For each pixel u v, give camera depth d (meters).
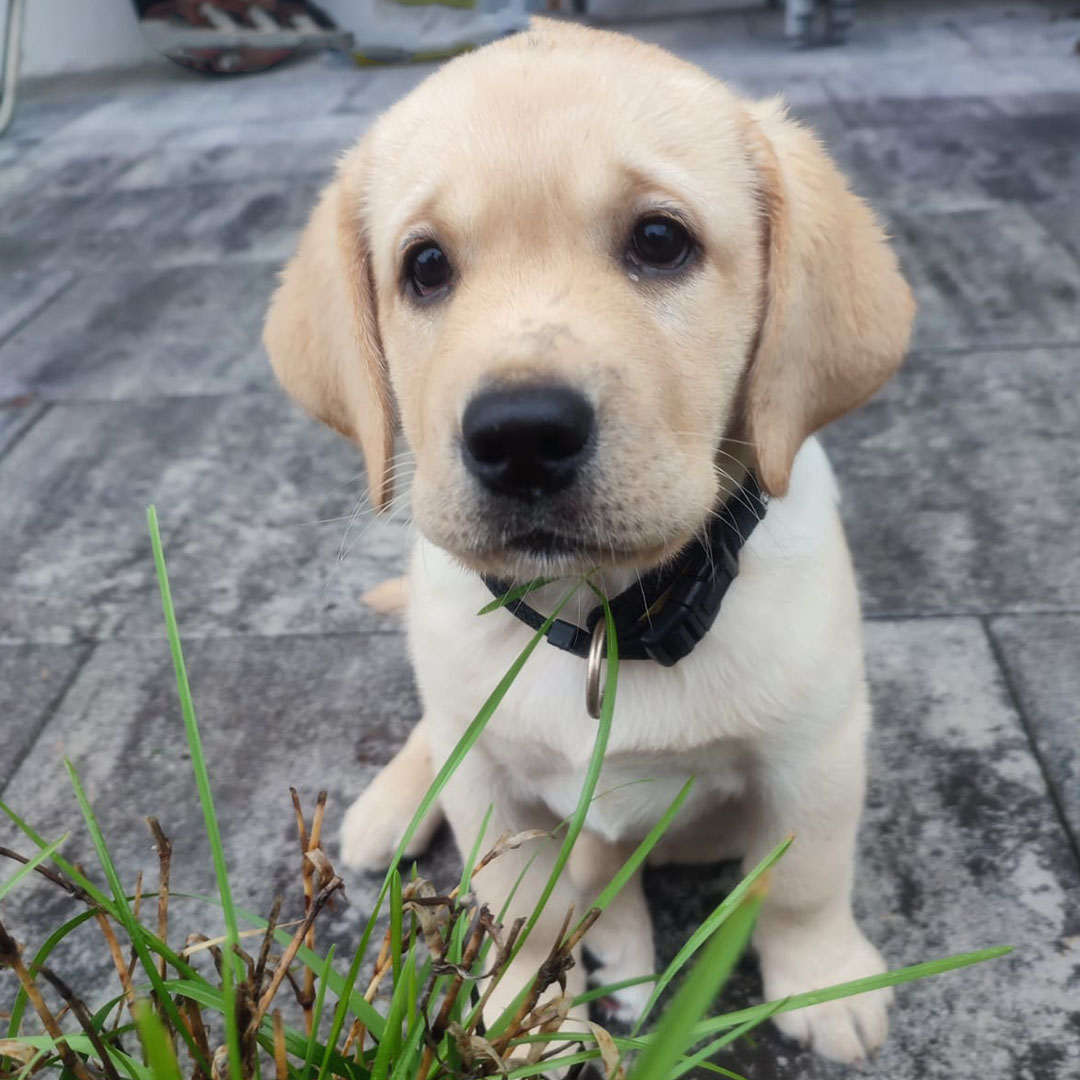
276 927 0.22
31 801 0.39
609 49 0.26
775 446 0.26
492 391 0.21
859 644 0.28
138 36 1.61
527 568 0.22
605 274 0.23
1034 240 0.76
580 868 0.33
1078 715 0.38
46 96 1.50
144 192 1.04
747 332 0.26
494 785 0.29
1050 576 0.45
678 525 0.22
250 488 0.56
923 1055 0.29
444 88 0.26
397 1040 0.21
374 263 0.27
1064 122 1.00
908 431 0.56
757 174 0.26
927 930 0.32
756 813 0.29
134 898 0.25
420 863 0.36
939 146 0.97
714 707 0.26
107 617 0.48
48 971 0.20
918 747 0.37
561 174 0.23
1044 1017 0.29
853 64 1.30
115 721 0.42
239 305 0.78
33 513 0.55
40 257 0.90
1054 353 0.62
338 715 0.42
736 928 0.16
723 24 1.63
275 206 0.97
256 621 0.47
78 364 0.71
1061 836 0.34
